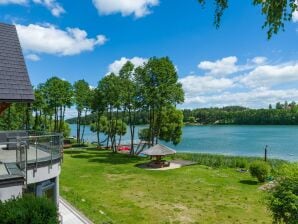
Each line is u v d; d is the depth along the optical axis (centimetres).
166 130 4756
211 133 12600
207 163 3678
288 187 1234
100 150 5194
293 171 1273
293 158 5197
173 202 2019
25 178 1100
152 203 1991
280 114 18075
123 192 2273
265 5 584
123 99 4562
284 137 9675
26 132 1805
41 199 942
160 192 2284
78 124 6569
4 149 1622
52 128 7212
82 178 2773
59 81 5897
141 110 4397
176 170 3194
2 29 1778
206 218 1705
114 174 2977
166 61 4069
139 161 3834
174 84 4106
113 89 4619
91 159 3991
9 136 1717
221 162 3609
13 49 1681
